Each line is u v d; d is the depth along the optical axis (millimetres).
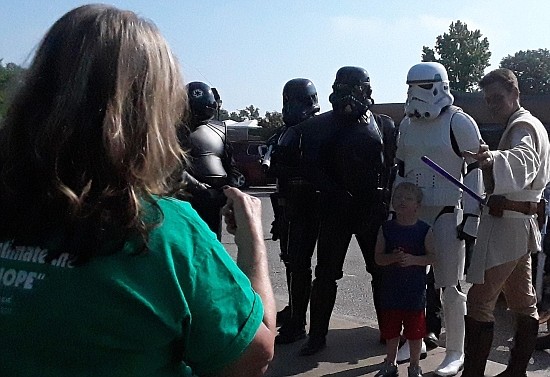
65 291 1181
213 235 1312
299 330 5094
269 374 4379
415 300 4035
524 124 3777
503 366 4625
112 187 1207
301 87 5113
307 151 4637
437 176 4332
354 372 4426
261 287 1438
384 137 4852
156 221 1225
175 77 1356
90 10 1303
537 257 6133
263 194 20250
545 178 3875
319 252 4672
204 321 1229
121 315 1183
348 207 4574
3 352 1198
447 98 4324
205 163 4582
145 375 1214
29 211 1218
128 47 1268
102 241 1182
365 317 6574
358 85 4496
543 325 6023
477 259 3887
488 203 3814
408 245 4047
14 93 1284
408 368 4145
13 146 1256
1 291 1219
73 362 1182
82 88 1227
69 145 1208
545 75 64125
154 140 1272
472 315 3971
